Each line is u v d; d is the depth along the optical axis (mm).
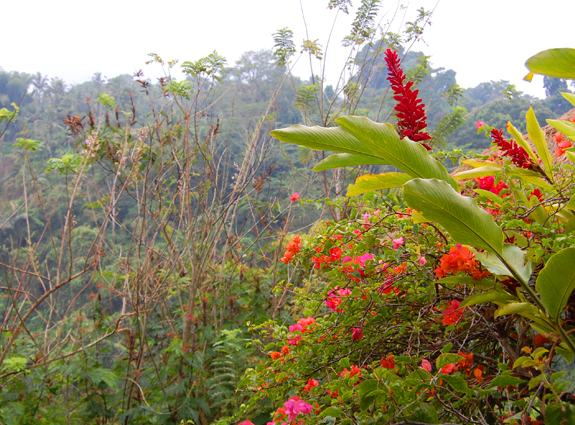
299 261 2213
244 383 2215
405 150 1339
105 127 4770
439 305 1876
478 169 1849
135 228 4516
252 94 28062
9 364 3547
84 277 18438
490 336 1797
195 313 4512
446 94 5488
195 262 4352
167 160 4879
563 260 1118
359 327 1934
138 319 3959
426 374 1278
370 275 1948
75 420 3807
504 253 1334
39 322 12875
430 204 1206
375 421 1324
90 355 3854
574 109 3076
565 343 1279
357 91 5238
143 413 3605
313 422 1602
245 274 4910
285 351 2104
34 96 57594
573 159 1642
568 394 1248
